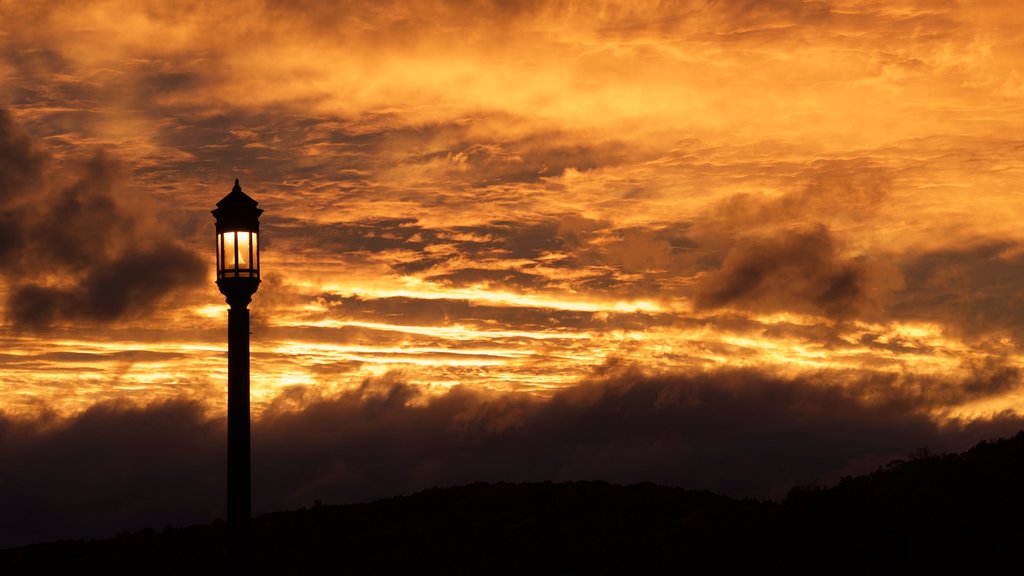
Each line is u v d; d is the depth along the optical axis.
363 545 48.78
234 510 24.84
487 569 43.53
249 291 25.27
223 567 46.12
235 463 24.94
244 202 25.33
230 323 25.34
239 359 25.20
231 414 25.09
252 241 25.34
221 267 25.22
